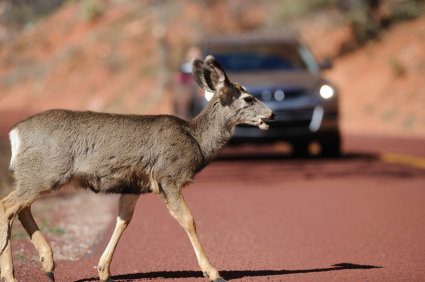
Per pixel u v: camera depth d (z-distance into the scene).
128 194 16.41
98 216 25.38
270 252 19.66
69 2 147.75
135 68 107.62
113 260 18.73
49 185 15.16
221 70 17.17
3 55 138.62
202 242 21.06
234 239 21.42
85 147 15.41
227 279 16.55
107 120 15.77
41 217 24.42
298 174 36.25
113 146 15.56
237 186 32.59
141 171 15.87
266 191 30.92
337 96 40.88
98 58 116.69
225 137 17.56
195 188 32.25
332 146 42.19
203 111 17.41
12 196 15.16
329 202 27.70
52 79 119.44
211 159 17.39
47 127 15.27
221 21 113.75
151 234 22.25
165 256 19.23
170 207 15.98
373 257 18.75
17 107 118.06
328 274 16.95
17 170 15.21
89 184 15.73
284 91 39.50
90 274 17.05
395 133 62.69
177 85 45.00
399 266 17.61
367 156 43.88
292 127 39.59
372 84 74.00
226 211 26.22
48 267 15.63
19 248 19.77
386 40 80.94
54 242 20.70
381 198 28.33
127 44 115.88
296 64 44.06
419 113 65.56
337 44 86.25
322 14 94.06
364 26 83.38
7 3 56.19
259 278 16.62
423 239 20.75
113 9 136.25
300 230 22.59
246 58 44.03
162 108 89.94
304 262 18.39
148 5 129.12
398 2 84.69
